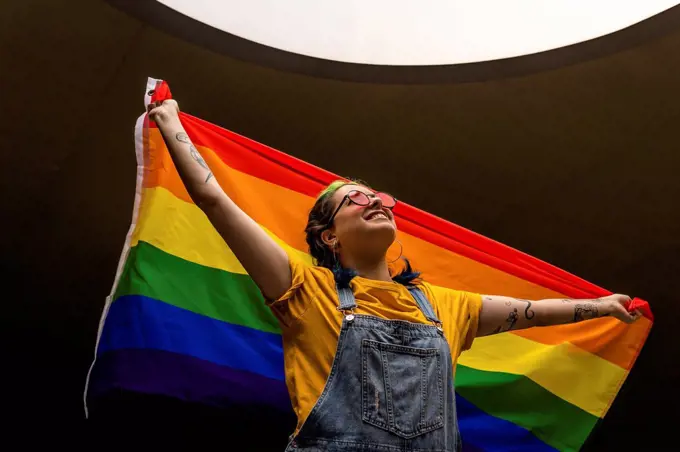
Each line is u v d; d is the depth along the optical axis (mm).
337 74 4969
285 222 2668
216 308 2514
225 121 5293
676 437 6543
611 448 6664
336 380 1665
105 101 5078
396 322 1778
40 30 4688
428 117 5211
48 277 6016
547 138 5266
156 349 2371
